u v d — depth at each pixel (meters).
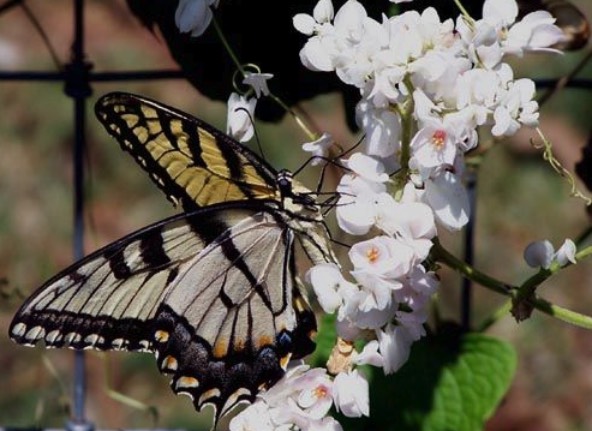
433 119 0.81
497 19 0.83
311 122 0.91
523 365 1.18
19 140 1.42
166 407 1.15
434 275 0.82
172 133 0.85
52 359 1.16
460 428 0.88
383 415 0.88
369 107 0.83
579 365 1.18
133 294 0.85
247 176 0.85
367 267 0.81
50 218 1.34
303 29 0.83
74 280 0.84
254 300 0.85
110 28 1.54
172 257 0.85
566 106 1.38
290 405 0.83
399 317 0.83
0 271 1.28
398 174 0.83
